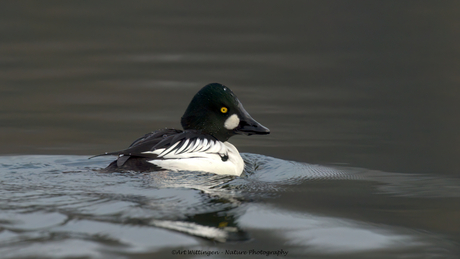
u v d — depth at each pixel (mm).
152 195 7457
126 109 15469
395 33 27328
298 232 6570
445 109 15469
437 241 6516
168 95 17109
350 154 11523
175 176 8398
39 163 10328
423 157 11164
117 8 31953
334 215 7336
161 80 18953
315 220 7047
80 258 5434
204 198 7465
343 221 7086
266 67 21234
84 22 28406
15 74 19312
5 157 10914
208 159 8938
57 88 17719
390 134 13133
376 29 28172
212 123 10023
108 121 14266
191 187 7918
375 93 17625
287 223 6855
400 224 7109
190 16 30875
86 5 32406
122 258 5457
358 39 26328
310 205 7773
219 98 9977
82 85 18219
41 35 25562
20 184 7941
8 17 28812
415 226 7043
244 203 7543
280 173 9922
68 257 5449
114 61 21641
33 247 5641
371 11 32281
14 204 6953
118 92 17422
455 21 29156
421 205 8016
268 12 32312
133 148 8922
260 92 17641
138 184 7934
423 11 31734
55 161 10641
